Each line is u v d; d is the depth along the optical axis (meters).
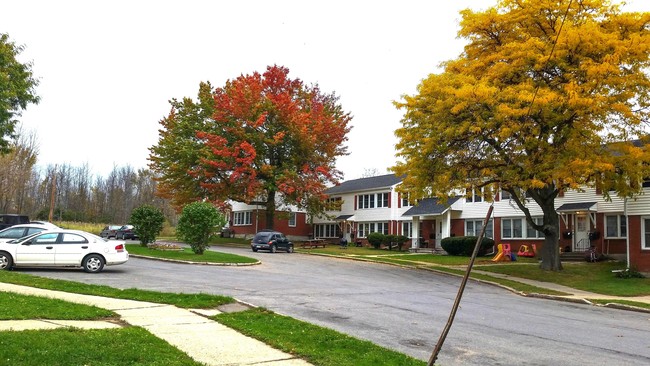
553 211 27.95
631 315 15.63
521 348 9.41
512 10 25.67
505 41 26.27
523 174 24.27
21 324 8.55
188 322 10.00
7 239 21.55
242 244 49.47
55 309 10.09
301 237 61.81
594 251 31.98
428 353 8.72
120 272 19.47
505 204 40.06
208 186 45.62
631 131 24.89
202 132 45.16
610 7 24.89
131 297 12.55
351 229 55.19
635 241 27.39
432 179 26.41
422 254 40.41
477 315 13.28
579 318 14.05
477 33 27.08
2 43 25.47
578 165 22.09
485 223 4.79
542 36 25.36
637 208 27.38
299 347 8.27
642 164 23.86
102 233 53.78
